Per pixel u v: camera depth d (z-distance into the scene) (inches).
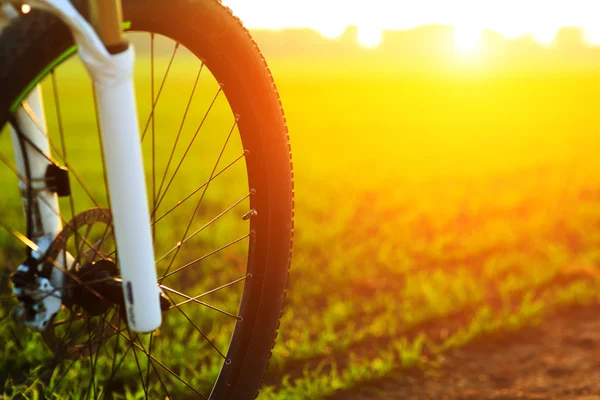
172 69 2268.7
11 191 266.2
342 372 122.2
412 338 141.3
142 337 121.5
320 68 2635.3
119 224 48.2
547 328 147.6
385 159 417.1
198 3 57.7
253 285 68.9
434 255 200.5
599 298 165.9
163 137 536.1
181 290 162.4
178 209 249.3
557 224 243.8
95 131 563.2
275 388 114.4
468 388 115.8
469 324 150.1
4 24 47.2
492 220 252.4
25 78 45.5
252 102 64.4
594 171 364.8
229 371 70.0
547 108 939.3
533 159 416.2
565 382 117.4
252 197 67.5
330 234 217.9
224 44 61.0
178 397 104.7
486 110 906.1
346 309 151.7
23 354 108.4
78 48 44.3
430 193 299.1
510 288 171.8
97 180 308.2
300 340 135.3
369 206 275.7
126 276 49.4
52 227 58.6
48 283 54.7
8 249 177.0
